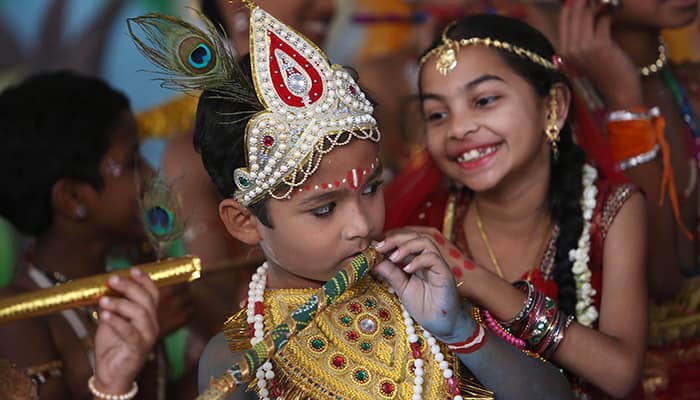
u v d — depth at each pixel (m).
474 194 2.86
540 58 2.61
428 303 2.01
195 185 3.58
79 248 3.03
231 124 1.96
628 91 3.26
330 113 1.90
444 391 2.03
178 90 2.05
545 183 2.71
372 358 2.02
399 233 2.04
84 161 2.95
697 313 3.36
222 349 2.06
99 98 3.06
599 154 2.94
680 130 3.54
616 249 2.64
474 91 2.54
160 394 3.10
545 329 2.40
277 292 2.05
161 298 3.05
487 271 2.44
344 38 5.45
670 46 4.48
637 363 2.51
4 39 5.18
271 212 1.96
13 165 2.94
